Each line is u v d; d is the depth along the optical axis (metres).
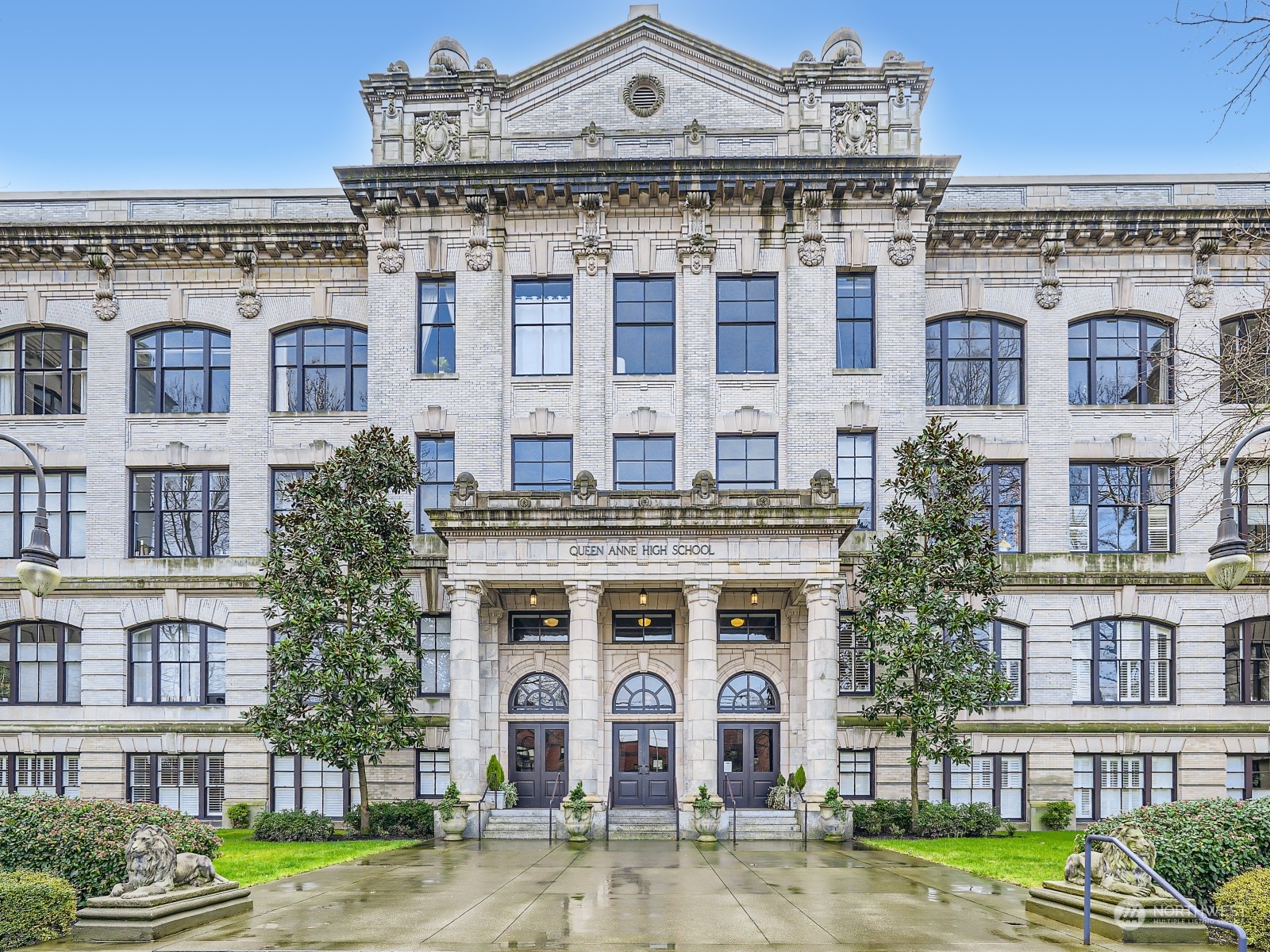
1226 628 32.75
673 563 28.50
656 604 31.89
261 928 14.91
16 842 15.50
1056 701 32.19
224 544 34.16
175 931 14.50
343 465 28.91
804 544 28.38
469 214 32.78
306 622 27.53
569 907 16.72
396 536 29.00
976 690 27.53
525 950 13.49
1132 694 32.59
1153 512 33.44
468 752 28.28
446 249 32.94
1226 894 14.06
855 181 31.77
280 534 29.14
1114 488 33.53
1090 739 32.00
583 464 31.92
